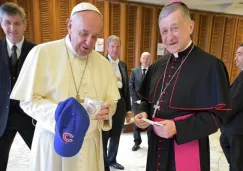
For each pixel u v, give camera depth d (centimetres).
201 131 104
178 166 111
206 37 463
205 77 109
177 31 106
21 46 165
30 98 102
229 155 217
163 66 130
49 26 337
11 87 160
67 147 86
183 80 114
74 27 100
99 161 116
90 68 117
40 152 108
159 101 120
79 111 87
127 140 333
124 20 383
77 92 110
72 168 108
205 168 114
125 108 245
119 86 237
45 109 99
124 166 258
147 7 398
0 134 159
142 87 141
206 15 452
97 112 95
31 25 326
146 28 406
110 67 129
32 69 106
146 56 291
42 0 325
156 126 107
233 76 502
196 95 110
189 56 117
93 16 97
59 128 88
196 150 111
